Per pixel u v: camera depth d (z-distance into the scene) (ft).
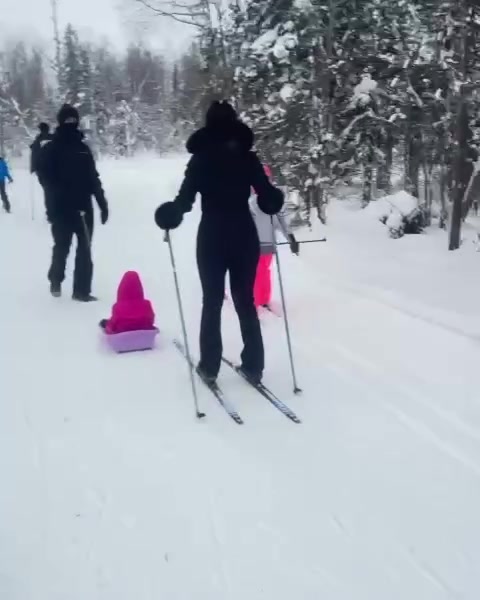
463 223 32.81
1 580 8.42
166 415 13.57
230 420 13.32
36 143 39.68
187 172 14.32
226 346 18.04
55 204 22.48
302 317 20.61
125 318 17.71
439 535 9.36
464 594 8.14
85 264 22.91
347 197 43.80
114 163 154.51
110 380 15.61
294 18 38.86
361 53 37.70
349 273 26.53
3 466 11.36
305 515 9.84
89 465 11.40
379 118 36.04
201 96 53.21
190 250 33.88
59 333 19.38
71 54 177.99
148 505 10.12
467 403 13.97
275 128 39.96
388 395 14.49
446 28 29.01
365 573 8.54
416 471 11.18
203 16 48.60
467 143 28.45
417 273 25.81
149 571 8.59
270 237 20.33
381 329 19.21
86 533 9.42
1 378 15.76
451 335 18.40
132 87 222.89
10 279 27.22
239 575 8.50
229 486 10.68
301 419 13.32
